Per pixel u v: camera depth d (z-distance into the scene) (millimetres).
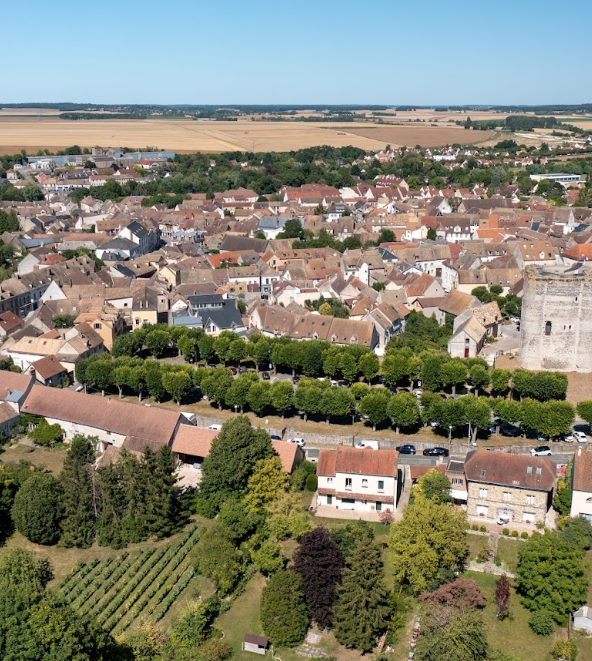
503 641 99438
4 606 89000
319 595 102625
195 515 131750
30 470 143750
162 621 104500
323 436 157250
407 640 100625
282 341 197250
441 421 153625
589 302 174125
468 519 125875
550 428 151000
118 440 153125
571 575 103375
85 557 119938
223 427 137000
